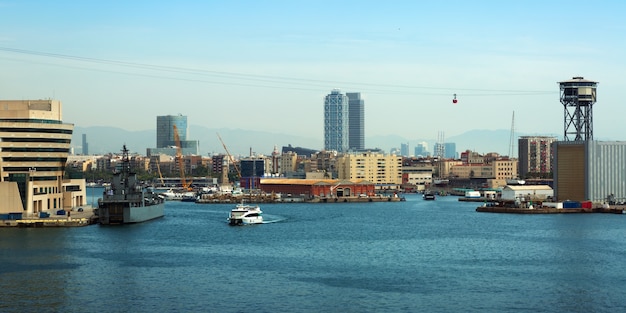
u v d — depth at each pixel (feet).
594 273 605.73
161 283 564.30
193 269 623.77
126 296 520.83
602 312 479.82
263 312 478.59
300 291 536.83
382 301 506.48
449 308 488.02
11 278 581.94
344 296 520.42
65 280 574.15
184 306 492.95
